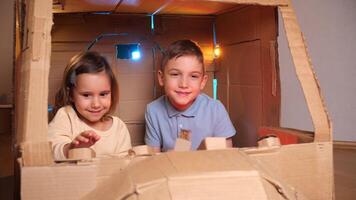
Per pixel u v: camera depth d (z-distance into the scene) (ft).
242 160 1.53
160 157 1.57
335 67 5.64
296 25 2.21
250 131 3.61
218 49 4.53
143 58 4.63
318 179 1.95
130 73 4.59
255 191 1.31
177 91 3.27
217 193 1.28
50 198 1.55
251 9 3.49
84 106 2.86
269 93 3.18
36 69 1.67
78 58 2.94
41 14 1.77
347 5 5.50
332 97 5.71
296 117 5.71
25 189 1.53
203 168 1.42
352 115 5.71
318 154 1.95
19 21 2.33
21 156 1.54
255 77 3.47
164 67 3.40
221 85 4.44
